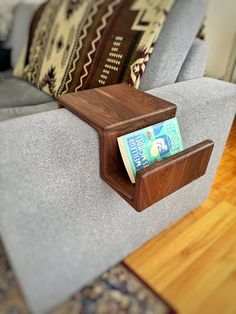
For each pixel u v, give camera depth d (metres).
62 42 1.12
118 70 0.87
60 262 0.57
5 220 0.51
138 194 0.56
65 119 0.59
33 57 1.29
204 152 0.67
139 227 0.82
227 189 1.17
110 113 0.60
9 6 1.69
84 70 0.97
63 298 0.61
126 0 0.98
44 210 0.56
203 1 0.85
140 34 0.86
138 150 0.61
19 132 0.52
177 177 0.64
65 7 1.20
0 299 0.65
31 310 0.55
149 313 0.67
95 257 0.68
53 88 1.08
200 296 0.72
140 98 0.69
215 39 1.90
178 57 0.88
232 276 0.78
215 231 0.95
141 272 0.78
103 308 0.66
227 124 0.90
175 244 0.89
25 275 0.52
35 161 0.52
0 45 1.73
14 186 0.51
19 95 1.16
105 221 0.70
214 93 0.80
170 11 0.85
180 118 0.72
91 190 0.64
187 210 1.00
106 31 0.96
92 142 0.58
